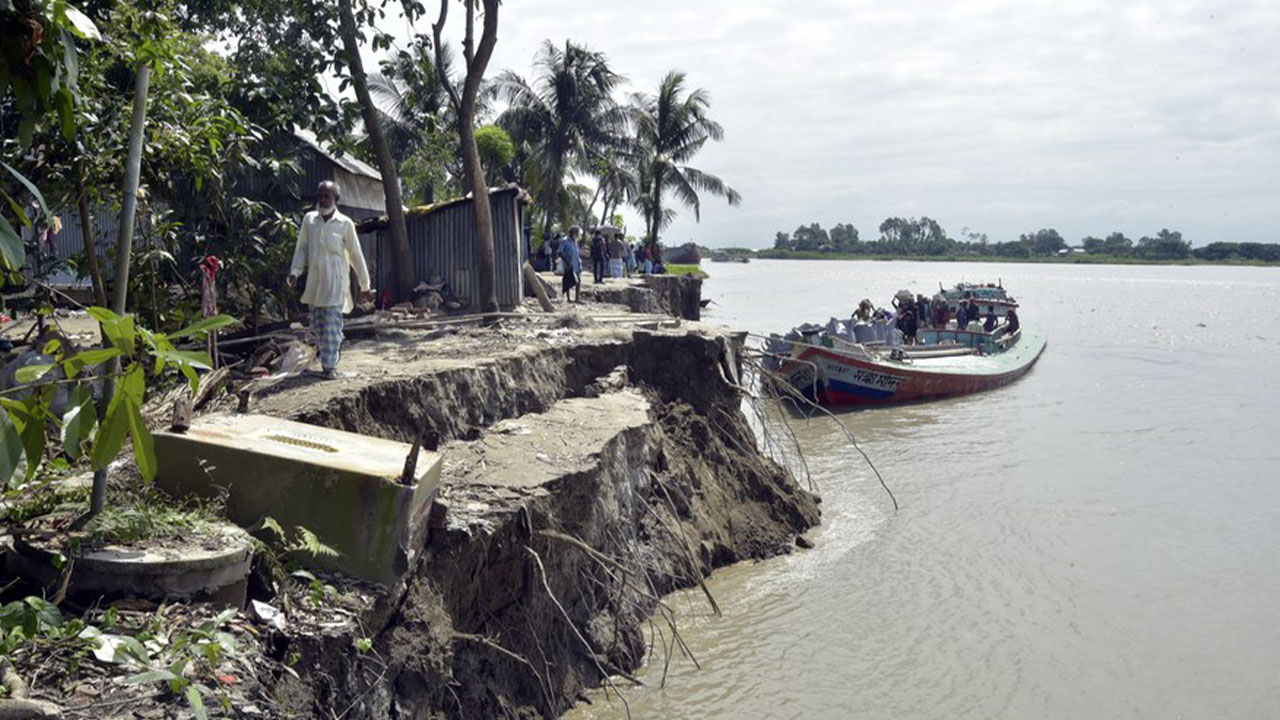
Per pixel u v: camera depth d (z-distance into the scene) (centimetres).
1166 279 18150
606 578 1013
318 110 1527
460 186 3781
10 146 814
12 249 364
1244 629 1151
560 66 4081
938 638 1099
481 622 815
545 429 1151
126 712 483
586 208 4947
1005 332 3744
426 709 687
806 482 1742
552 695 858
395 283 1759
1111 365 3647
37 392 418
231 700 513
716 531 1331
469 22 1712
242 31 1611
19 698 462
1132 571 1326
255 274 1405
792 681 982
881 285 10275
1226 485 1783
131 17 919
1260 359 3875
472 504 847
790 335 2589
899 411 2544
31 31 389
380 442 767
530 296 2334
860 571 1305
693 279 4191
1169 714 953
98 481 600
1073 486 1755
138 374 416
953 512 1580
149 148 929
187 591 576
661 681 970
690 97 4681
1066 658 1062
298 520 675
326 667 604
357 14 1575
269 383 1037
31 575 573
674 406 1498
